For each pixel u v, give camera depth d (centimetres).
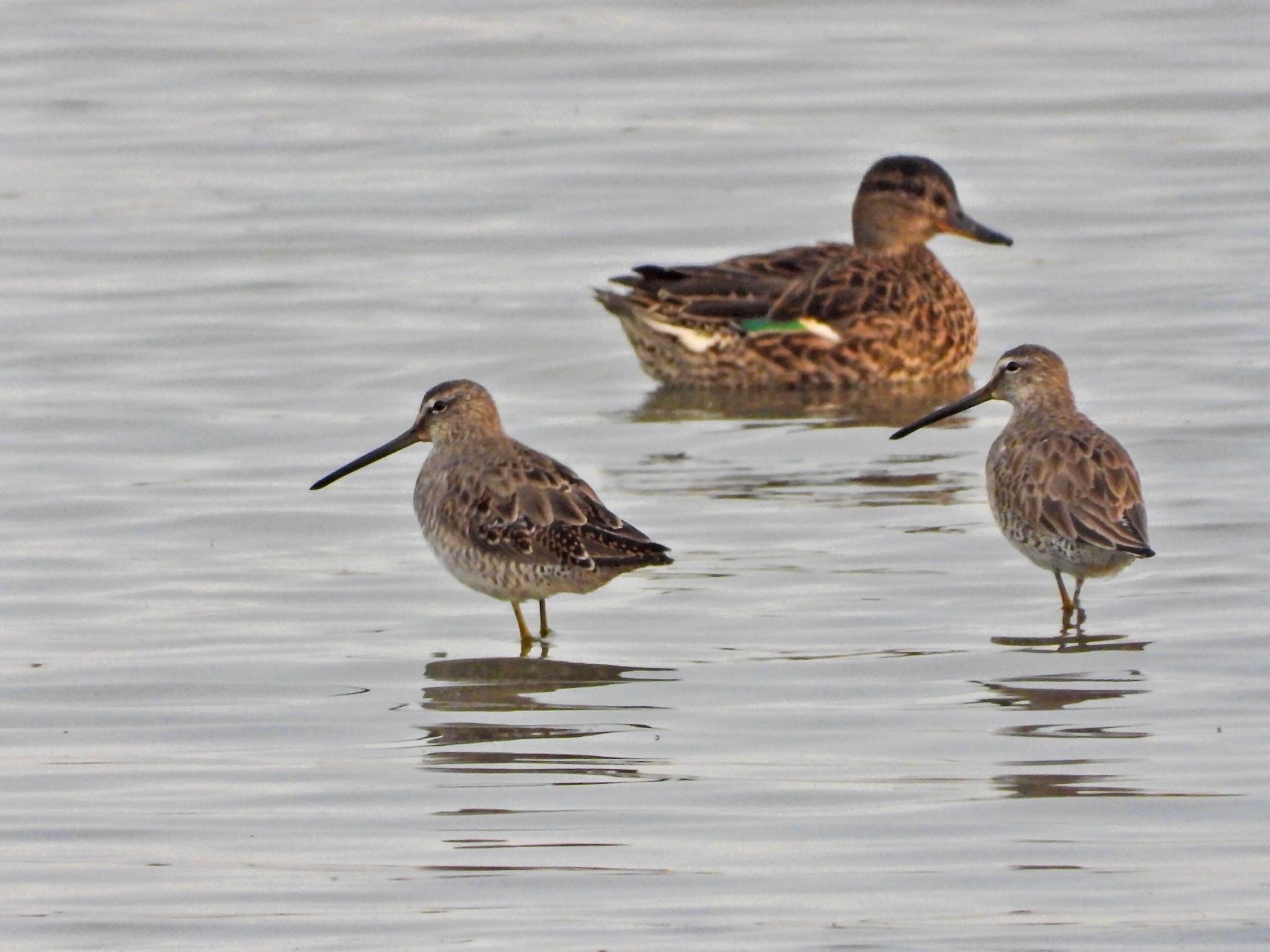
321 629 1421
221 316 2186
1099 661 1319
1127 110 2842
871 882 1024
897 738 1205
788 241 2458
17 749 1216
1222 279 2223
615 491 1703
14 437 1819
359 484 1728
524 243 2458
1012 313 2180
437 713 1266
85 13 3344
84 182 2655
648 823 1100
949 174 2294
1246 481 1647
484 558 1415
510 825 1102
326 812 1123
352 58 3139
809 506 1656
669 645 1377
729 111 2891
